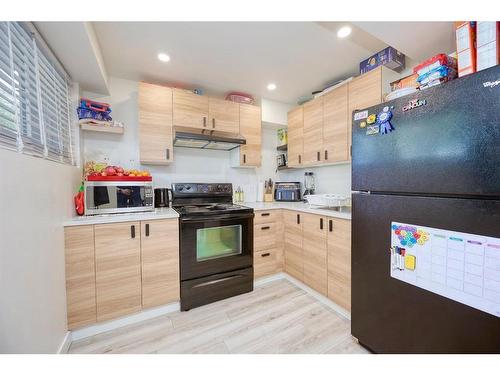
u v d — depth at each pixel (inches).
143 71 83.4
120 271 62.3
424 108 38.3
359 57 75.1
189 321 65.6
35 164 41.5
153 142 83.1
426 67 45.9
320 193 109.4
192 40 65.4
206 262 75.5
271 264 91.4
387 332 46.2
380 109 46.1
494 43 35.6
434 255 37.8
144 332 60.5
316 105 92.7
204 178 107.3
